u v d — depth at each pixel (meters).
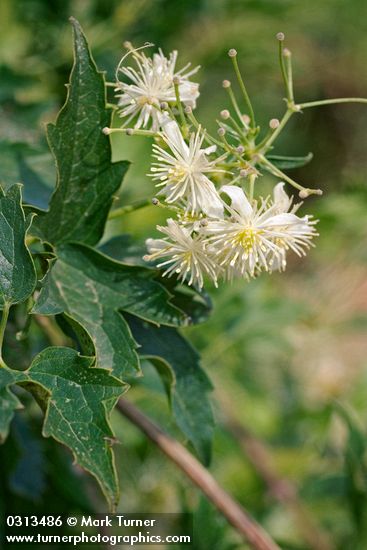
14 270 0.29
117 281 0.32
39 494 0.42
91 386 0.29
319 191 0.31
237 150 0.31
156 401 0.48
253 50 0.63
